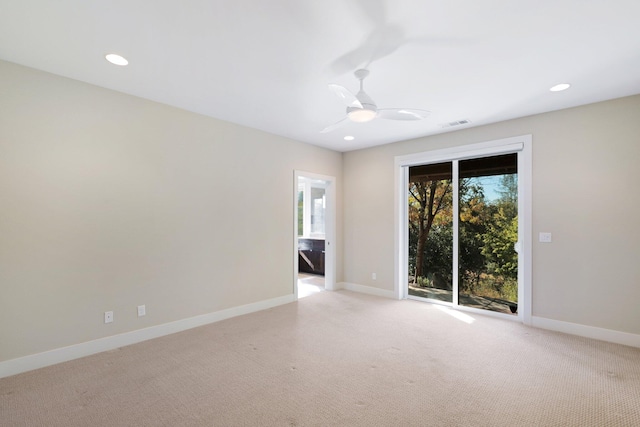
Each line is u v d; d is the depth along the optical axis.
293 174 4.75
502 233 3.97
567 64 2.45
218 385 2.32
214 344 3.07
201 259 3.65
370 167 5.22
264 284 4.33
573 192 3.35
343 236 5.60
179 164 3.47
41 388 2.26
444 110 3.47
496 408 2.03
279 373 2.49
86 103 2.82
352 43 2.17
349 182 5.52
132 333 3.09
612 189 3.14
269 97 3.15
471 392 2.22
